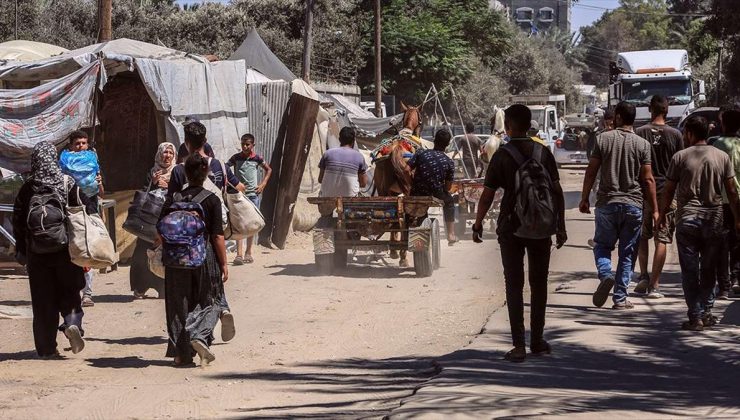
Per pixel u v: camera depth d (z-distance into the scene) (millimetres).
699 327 9898
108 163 17766
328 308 12305
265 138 19203
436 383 7613
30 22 44500
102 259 9344
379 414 6770
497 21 63750
